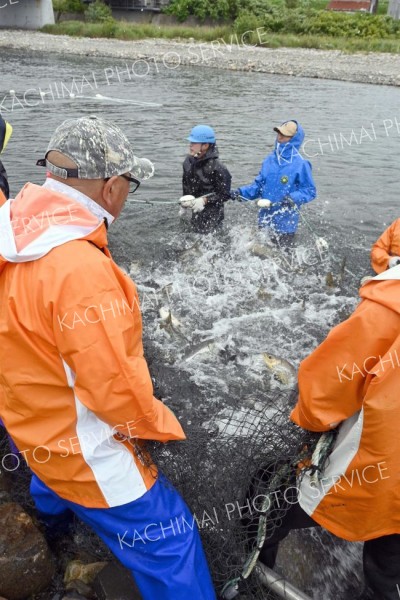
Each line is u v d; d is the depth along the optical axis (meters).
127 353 1.95
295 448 2.45
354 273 6.74
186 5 38.41
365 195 9.62
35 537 2.61
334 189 9.88
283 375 4.66
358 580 2.84
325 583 2.81
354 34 36.34
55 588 2.65
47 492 2.56
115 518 2.20
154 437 2.16
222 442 2.77
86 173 2.01
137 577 2.27
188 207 6.76
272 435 2.61
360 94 20.38
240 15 36.12
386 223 8.43
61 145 2.01
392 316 1.91
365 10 47.78
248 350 5.16
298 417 2.30
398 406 1.93
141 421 2.05
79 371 1.86
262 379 4.62
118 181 2.10
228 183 6.93
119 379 1.88
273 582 2.57
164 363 4.72
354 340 1.96
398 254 5.18
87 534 2.82
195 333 5.45
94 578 2.64
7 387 2.04
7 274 1.97
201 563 2.32
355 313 1.99
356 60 29.03
